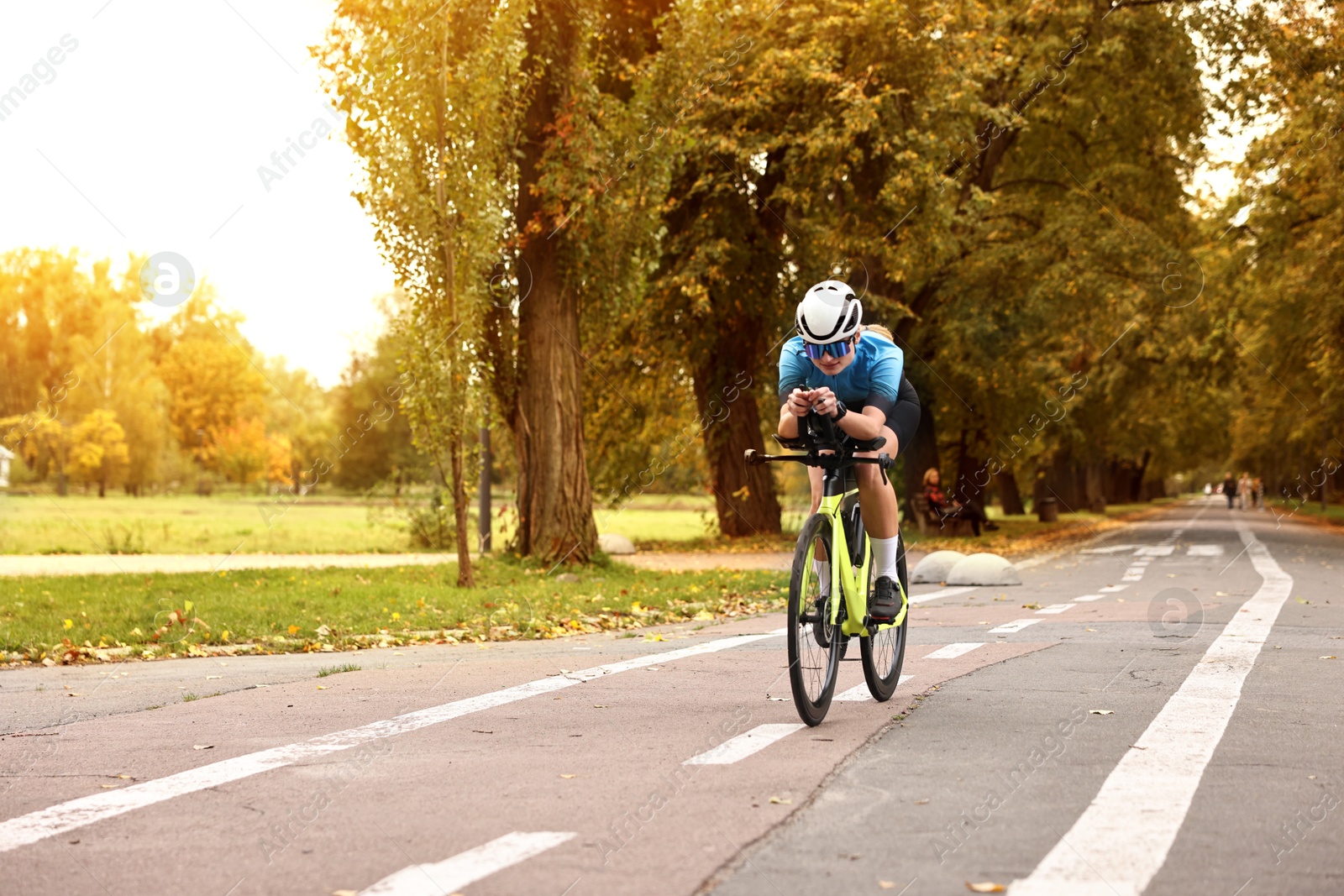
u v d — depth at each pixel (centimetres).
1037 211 2939
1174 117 2834
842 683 653
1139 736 494
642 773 440
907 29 2152
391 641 962
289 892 313
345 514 4594
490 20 1386
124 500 6100
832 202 2414
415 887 313
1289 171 2645
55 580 1400
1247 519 4719
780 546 2462
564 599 1257
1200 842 343
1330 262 2603
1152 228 2888
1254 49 2623
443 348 1363
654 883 312
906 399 605
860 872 319
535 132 1627
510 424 1678
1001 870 318
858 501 584
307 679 717
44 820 388
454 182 1355
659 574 1609
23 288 7394
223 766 466
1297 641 836
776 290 2464
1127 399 3481
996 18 2475
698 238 2312
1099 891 302
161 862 342
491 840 356
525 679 700
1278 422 4381
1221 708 561
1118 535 3072
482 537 2155
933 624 1002
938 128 2209
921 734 505
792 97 2272
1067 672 690
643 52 1928
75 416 6756
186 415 7750
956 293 2758
